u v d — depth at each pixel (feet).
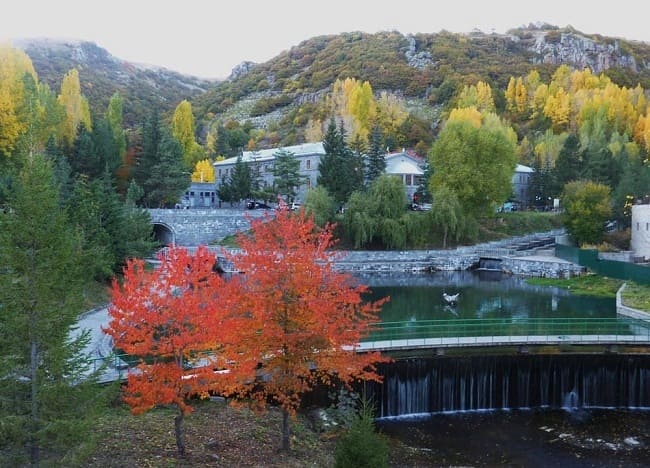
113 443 65.00
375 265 254.06
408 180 339.16
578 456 83.15
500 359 106.11
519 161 425.69
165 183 251.19
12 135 219.82
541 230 310.04
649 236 225.56
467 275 245.86
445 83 627.46
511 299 186.91
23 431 45.42
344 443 50.57
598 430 93.40
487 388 105.70
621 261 209.15
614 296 191.01
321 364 65.67
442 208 266.57
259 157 349.20
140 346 56.90
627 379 106.42
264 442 73.41
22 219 46.47
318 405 95.66
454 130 287.07
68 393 48.06
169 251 63.62
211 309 59.11
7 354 46.50
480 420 98.48
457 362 104.68
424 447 86.07
